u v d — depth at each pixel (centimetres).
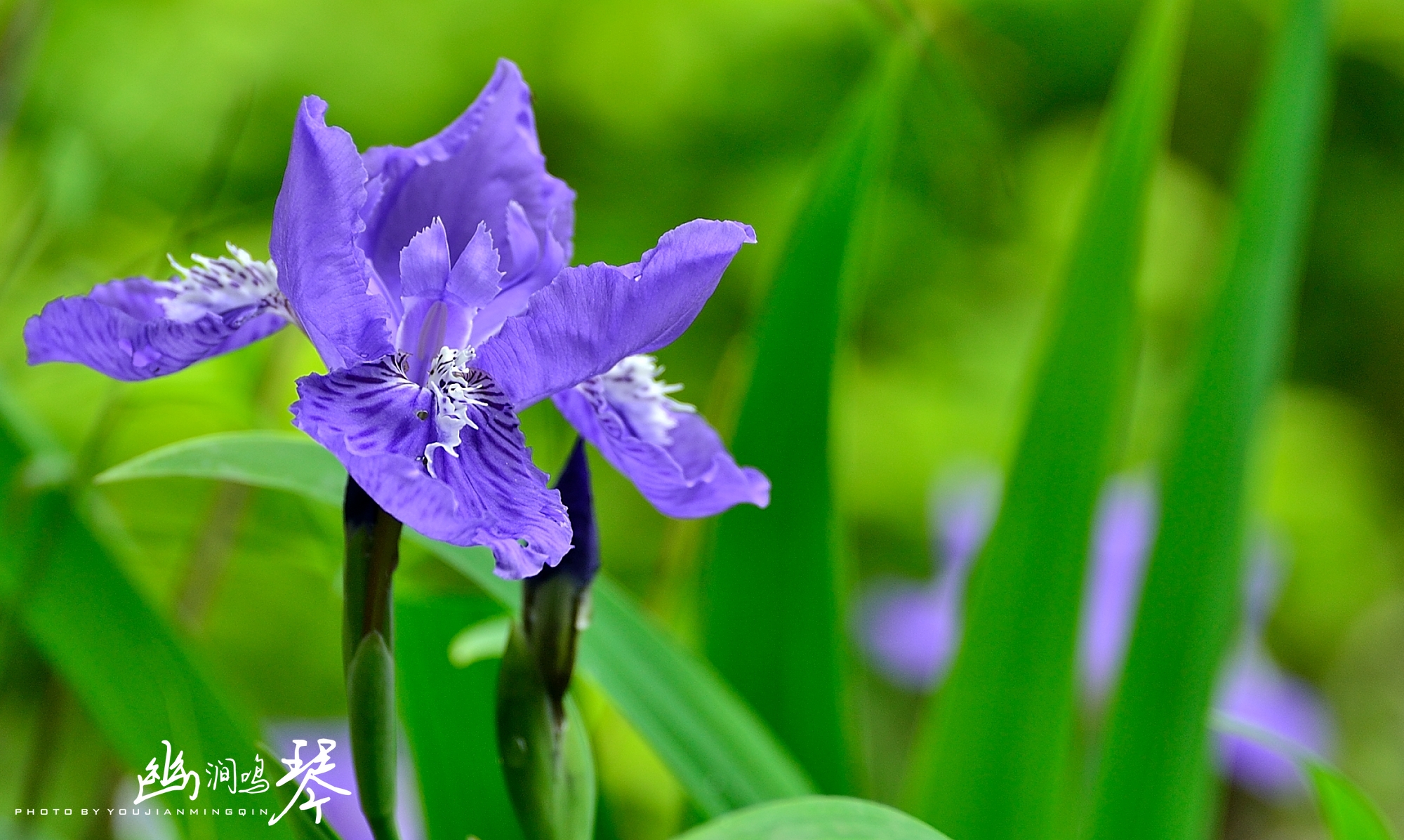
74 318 66
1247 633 125
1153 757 73
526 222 67
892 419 194
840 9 202
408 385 66
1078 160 208
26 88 91
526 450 66
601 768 76
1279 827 148
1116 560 111
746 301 196
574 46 201
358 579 66
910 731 157
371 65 189
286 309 67
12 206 94
